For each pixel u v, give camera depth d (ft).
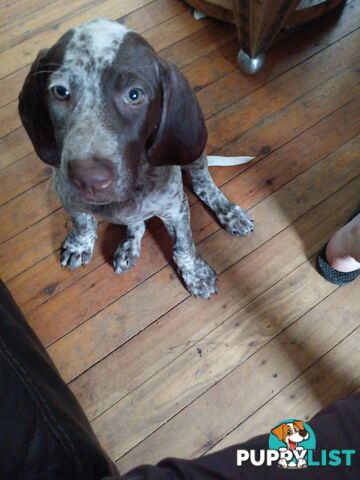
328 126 1.94
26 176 1.81
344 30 2.17
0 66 2.06
